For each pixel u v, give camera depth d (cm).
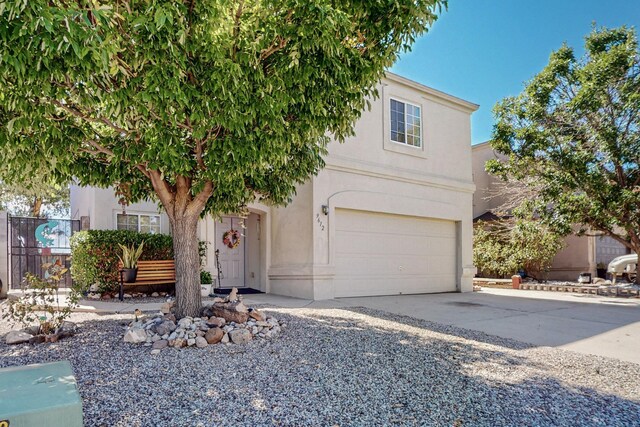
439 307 916
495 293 1285
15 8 294
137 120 449
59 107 461
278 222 1073
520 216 1438
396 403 346
